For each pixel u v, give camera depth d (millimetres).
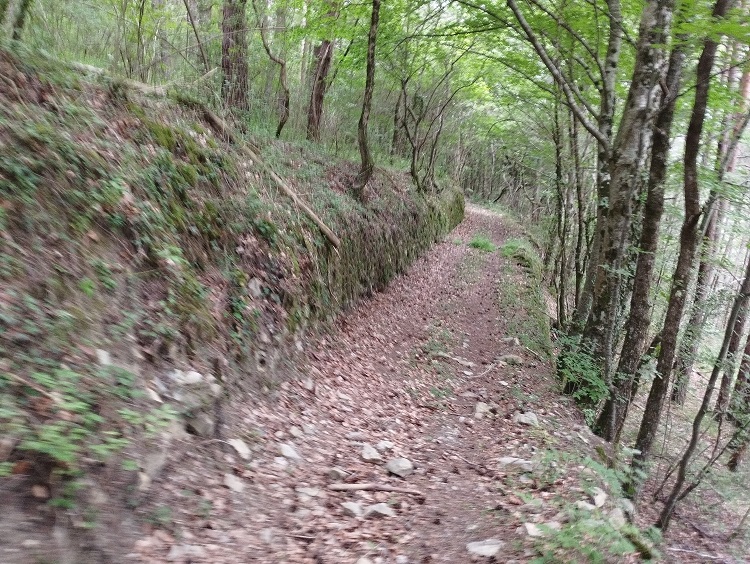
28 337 3248
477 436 6652
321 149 12922
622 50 9953
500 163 36531
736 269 11359
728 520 9562
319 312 8008
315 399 6246
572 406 8438
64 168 4469
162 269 4969
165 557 2902
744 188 8938
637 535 4191
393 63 15586
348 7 11555
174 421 3900
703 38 6617
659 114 7633
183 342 4711
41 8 6418
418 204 16453
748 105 10039
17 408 2795
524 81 13438
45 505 2574
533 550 3723
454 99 20719
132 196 5066
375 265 11531
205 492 3668
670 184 9922
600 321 8477
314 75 14273
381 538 3871
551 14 8453
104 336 3877
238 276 6164
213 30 11086
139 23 7730
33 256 3732
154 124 6312
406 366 8641
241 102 10367
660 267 10586
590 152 16141
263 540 3471
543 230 27328
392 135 20797
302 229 8320
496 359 10070
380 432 6129
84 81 5910
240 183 7430
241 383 5285
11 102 4621
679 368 10383
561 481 5215
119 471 3066
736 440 9891
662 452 10992
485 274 16625
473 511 4488
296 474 4570
